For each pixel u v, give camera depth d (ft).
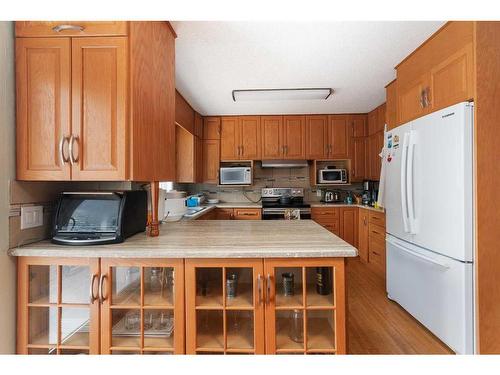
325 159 14.14
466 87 5.44
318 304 4.14
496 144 5.25
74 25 4.16
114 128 4.17
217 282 4.42
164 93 5.58
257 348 4.05
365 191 14.08
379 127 12.50
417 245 6.73
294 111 13.61
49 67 4.19
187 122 11.74
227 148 14.29
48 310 4.36
